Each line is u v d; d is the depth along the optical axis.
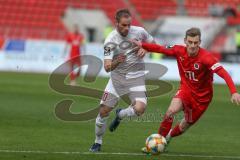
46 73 88.81
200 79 27.56
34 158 26.33
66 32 107.62
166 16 107.94
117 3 111.94
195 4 113.69
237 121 44.84
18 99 54.31
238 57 93.44
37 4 110.69
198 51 27.25
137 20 110.25
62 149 29.28
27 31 107.19
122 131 36.59
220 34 104.44
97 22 109.31
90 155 27.62
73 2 111.06
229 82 26.08
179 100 27.69
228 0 115.75
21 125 38.03
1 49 92.81
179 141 33.81
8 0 110.88
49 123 39.53
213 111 51.16
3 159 25.83
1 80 74.44
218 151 30.56
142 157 27.42
